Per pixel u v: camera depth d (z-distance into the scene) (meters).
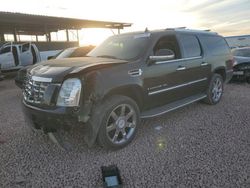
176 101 5.24
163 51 4.39
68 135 4.02
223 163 3.38
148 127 4.80
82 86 3.41
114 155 3.69
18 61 15.05
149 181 3.01
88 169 3.32
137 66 4.10
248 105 6.38
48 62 4.18
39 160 3.58
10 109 6.41
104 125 3.61
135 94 4.16
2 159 3.62
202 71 5.73
